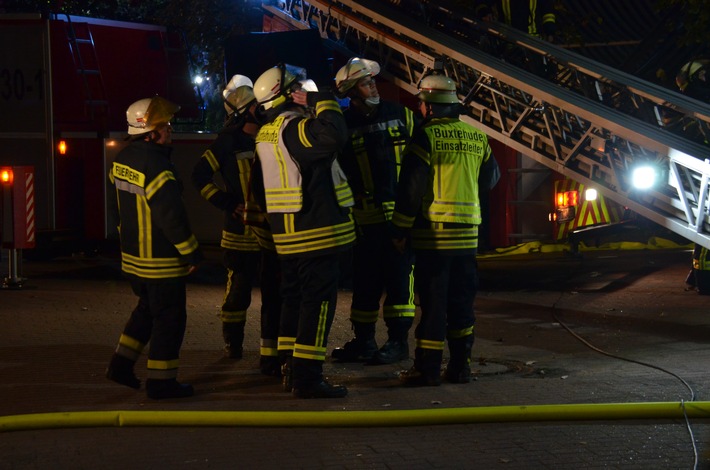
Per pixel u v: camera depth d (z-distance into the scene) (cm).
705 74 1105
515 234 1559
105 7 2506
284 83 591
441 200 612
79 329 851
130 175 580
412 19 1249
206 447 476
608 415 517
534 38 1130
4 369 671
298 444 480
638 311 933
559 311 951
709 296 1012
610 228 1405
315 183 577
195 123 1800
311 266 582
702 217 853
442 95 626
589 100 983
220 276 1312
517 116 1123
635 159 932
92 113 1516
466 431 501
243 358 729
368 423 512
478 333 831
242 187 690
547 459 448
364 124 704
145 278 580
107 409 555
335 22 1433
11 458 457
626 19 1487
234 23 2191
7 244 1144
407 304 709
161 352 582
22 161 1528
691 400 554
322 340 586
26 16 1507
